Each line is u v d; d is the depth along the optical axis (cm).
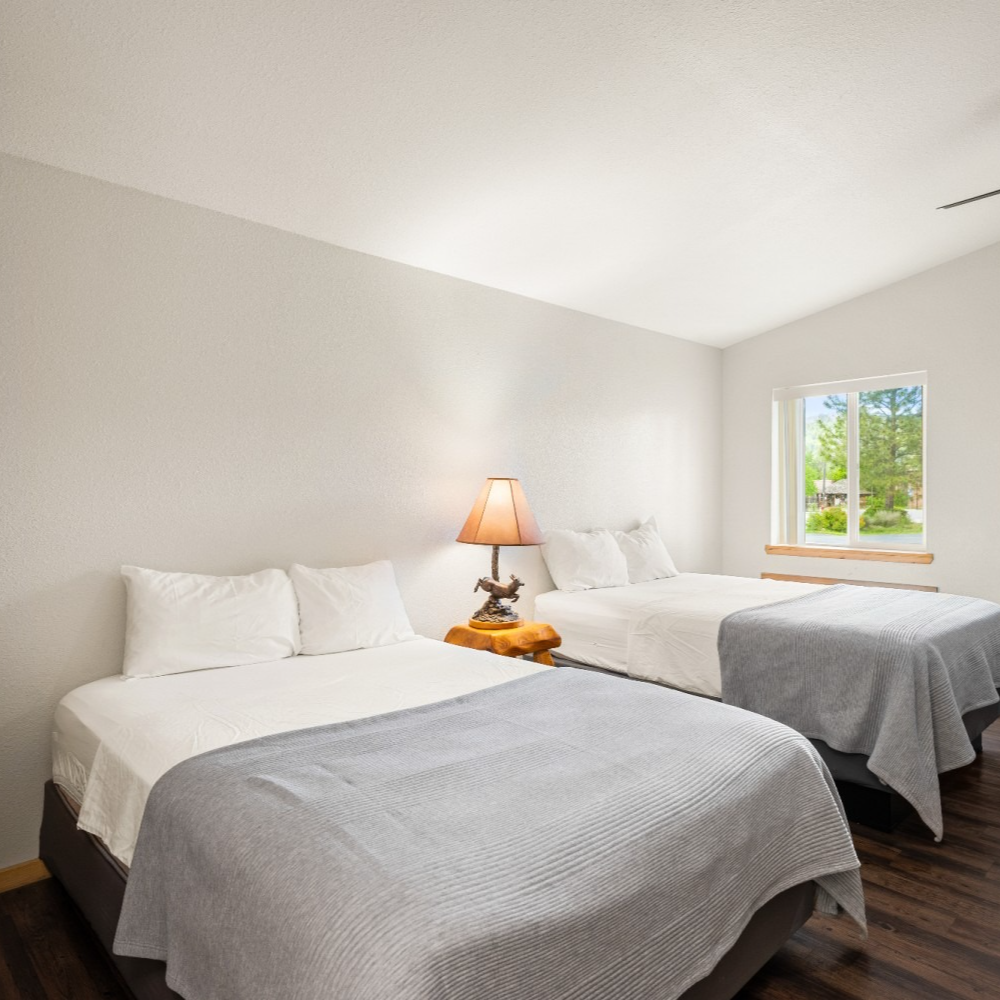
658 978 124
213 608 250
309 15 188
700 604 340
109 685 226
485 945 101
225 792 141
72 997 173
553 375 411
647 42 216
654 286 409
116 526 250
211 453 273
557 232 327
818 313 489
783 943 170
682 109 252
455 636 331
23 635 231
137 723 188
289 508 295
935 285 438
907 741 243
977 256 422
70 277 239
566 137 257
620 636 343
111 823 171
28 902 216
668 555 454
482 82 221
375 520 325
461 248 328
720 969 148
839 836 176
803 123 272
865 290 461
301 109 223
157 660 234
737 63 233
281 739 170
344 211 285
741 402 531
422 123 237
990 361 419
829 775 184
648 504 477
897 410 467
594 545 405
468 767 153
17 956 189
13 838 229
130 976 158
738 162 293
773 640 287
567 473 420
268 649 256
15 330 228
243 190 263
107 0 176
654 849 129
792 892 173
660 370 487
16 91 202
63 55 191
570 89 231
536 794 140
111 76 200
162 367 260
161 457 260
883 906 206
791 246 383
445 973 96
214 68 202
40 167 233
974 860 232
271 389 289
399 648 278
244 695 211
